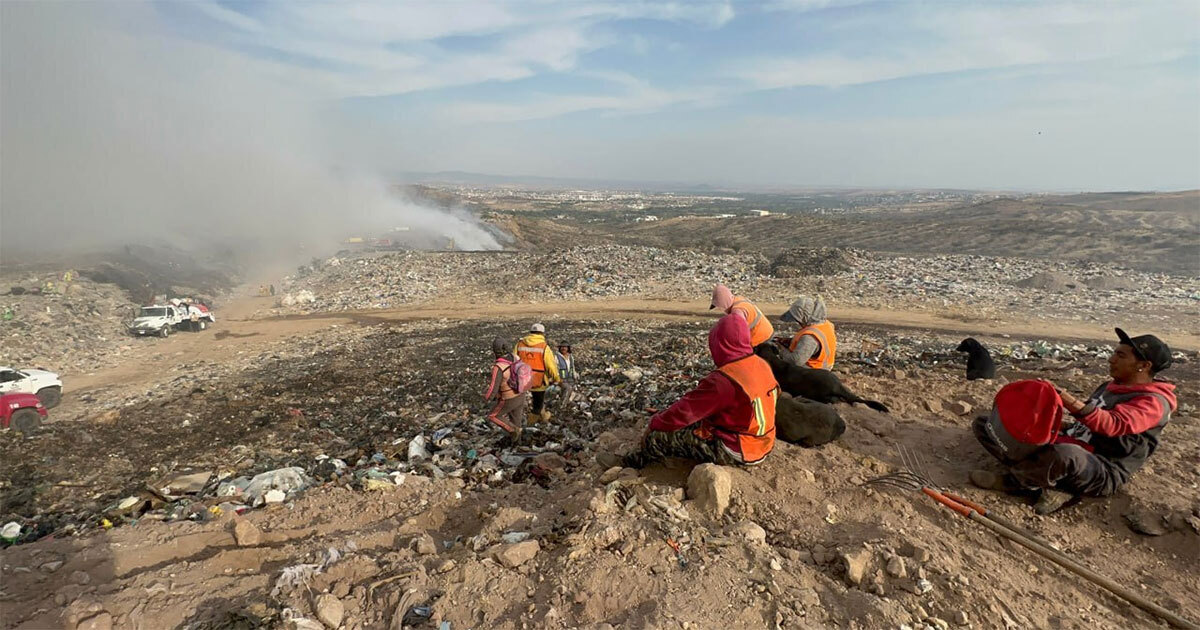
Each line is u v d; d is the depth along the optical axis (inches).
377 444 300.7
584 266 1181.1
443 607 118.6
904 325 700.0
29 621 115.0
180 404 402.3
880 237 2915.8
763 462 168.9
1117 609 124.5
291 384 466.0
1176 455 173.2
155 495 239.6
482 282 1206.3
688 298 965.2
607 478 179.3
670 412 163.9
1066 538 146.1
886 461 177.6
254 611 119.0
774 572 124.0
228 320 1008.9
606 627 109.0
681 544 133.6
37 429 346.6
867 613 112.1
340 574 134.0
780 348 223.8
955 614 113.1
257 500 213.5
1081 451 148.3
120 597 123.4
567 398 338.6
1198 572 133.5
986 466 174.4
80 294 981.8
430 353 606.9
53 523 219.3
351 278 1334.9
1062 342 596.1
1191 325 648.4
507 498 192.2
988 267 1039.0
